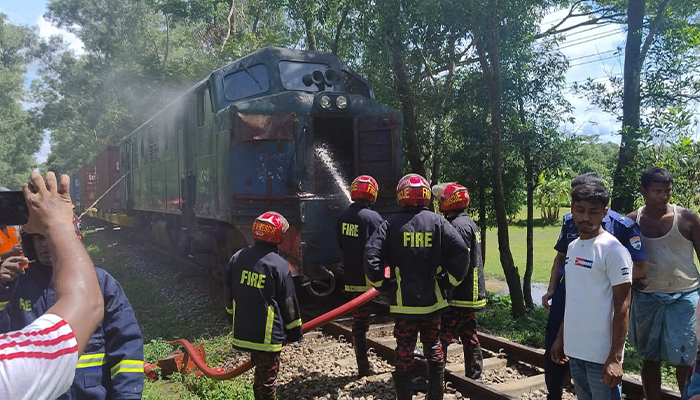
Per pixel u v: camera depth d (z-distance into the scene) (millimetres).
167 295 9695
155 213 13562
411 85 9953
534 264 15734
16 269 2504
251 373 5598
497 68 7746
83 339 1401
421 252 4164
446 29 8906
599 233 3311
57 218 1593
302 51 8711
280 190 7477
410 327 4246
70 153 46219
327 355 5980
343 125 8039
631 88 7629
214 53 21266
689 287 4055
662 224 4078
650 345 4156
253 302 4168
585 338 3252
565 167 9250
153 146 12906
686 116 6613
